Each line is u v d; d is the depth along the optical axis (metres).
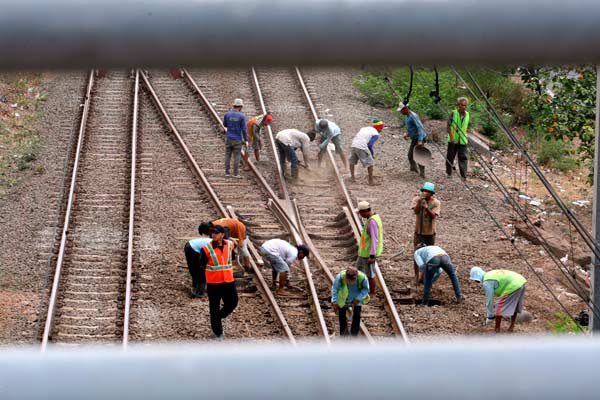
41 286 44.66
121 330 40.62
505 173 66.50
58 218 52.72
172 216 54.31
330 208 56.72
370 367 3.35
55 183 58.00
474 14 3.63
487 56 3.67
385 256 50.84
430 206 47.81
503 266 50.31
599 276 32.50
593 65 3.85
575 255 51.75
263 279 45.66
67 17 3.55
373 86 77.94
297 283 46.38
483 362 3.35
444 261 44.16
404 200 59.00
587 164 65.25
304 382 3.34
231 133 59.59
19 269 46.22
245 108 73.31
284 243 44.62
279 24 3.65
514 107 76.75
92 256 48.28
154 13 3.60
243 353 3.40
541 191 63.41
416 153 62.50
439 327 42.50
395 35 3.65
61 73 3.79
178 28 3.61
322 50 3.66
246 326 41.88
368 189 60.28
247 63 3.68
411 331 42.03
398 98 76.19
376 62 3.71
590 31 3.60
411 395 3.32
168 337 40.56
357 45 3.67
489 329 42.59
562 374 3.31
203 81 77.44
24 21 3.51
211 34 3.61
